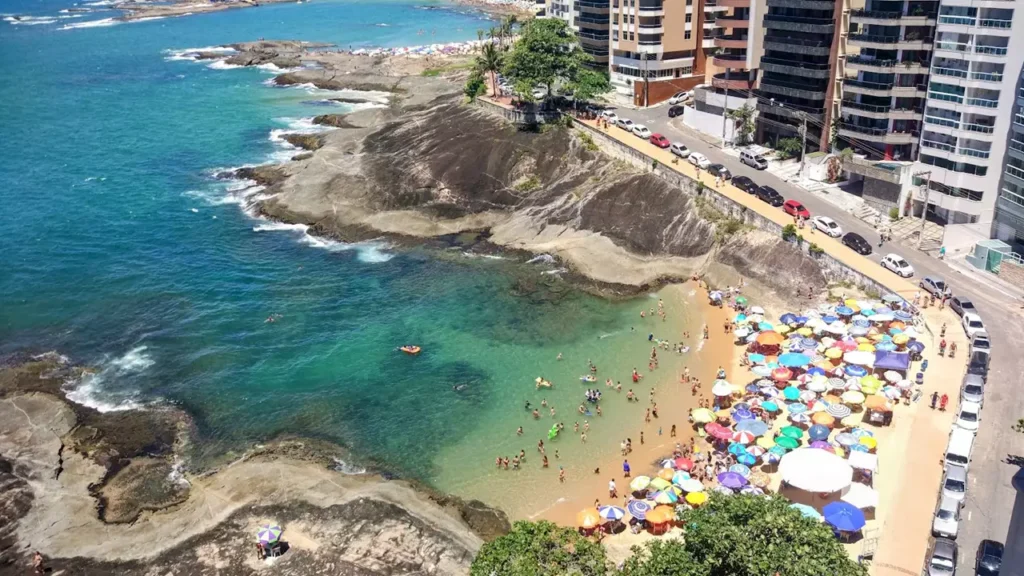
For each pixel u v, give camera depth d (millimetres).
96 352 88125
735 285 95312
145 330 92250
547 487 66625
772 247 96250
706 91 130875
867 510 59438
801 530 41906
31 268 107125
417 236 114875
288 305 97125
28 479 69062
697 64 152500
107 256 110812
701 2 147875
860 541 56531
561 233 111188
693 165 115250
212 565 59469
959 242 91562
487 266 106250
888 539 56594
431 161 128250
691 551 43562
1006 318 80125
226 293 100250
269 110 185875
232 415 77188
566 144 125375
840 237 95938
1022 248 89062
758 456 66938
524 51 135500
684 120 135625
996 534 55469
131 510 65500
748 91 125812
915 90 101562
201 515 64375
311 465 70125
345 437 73875
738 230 100250
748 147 124688
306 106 188750
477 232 115750
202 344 89125
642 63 147000
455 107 150750
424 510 64312
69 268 107312
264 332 91312
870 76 104438
